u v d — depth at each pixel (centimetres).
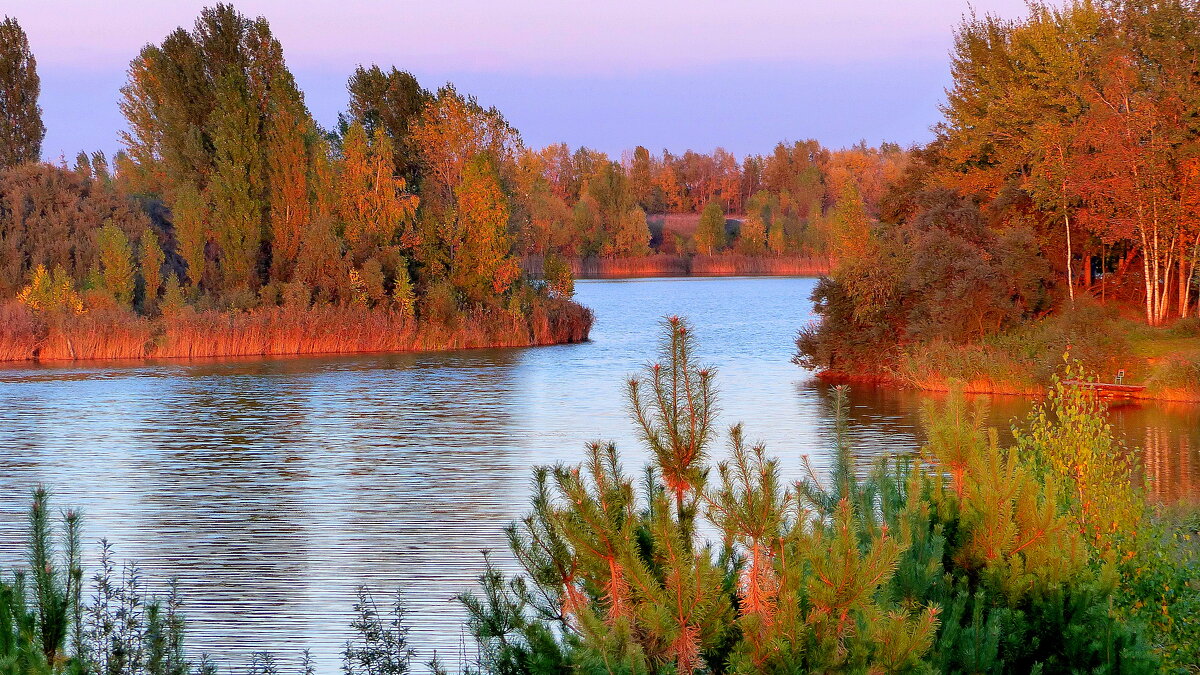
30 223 6625
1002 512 927
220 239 6694
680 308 9744
